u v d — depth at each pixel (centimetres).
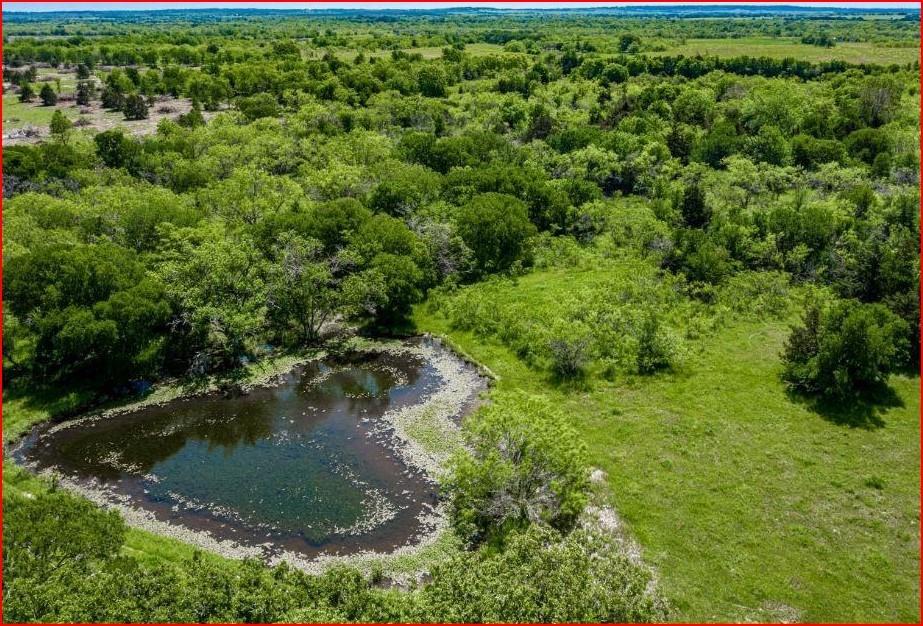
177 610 2294
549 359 5047
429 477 3850
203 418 4459
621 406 4469
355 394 4762
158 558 3170
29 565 2447
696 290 5750
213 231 5519
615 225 7069
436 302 5988
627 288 5584
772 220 6469
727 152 9219
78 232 5809
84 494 3691
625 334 5081
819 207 6581
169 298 4947
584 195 7731
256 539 3381
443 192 7319
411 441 4188
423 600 2408
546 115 10819
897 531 3284
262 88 13338
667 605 2791
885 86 10750
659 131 10075
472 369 5081
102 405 4578
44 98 13425
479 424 3472
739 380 4688
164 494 3716
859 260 5522
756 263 6203
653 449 3997
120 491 3728
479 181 7350
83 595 2298
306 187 7462
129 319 4481
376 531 3438
